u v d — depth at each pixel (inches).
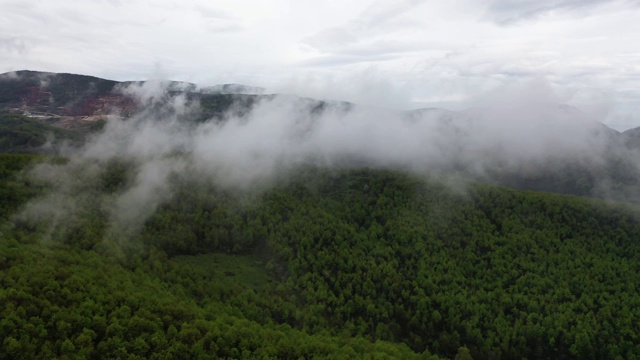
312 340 4298.7
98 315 3548.2
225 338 3809.1
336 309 5575.8
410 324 5639.8
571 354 5231.3
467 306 5743.1
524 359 5167.3
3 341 3061.0
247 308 5073.8
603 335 5329.7
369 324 5516.7
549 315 5605.3
